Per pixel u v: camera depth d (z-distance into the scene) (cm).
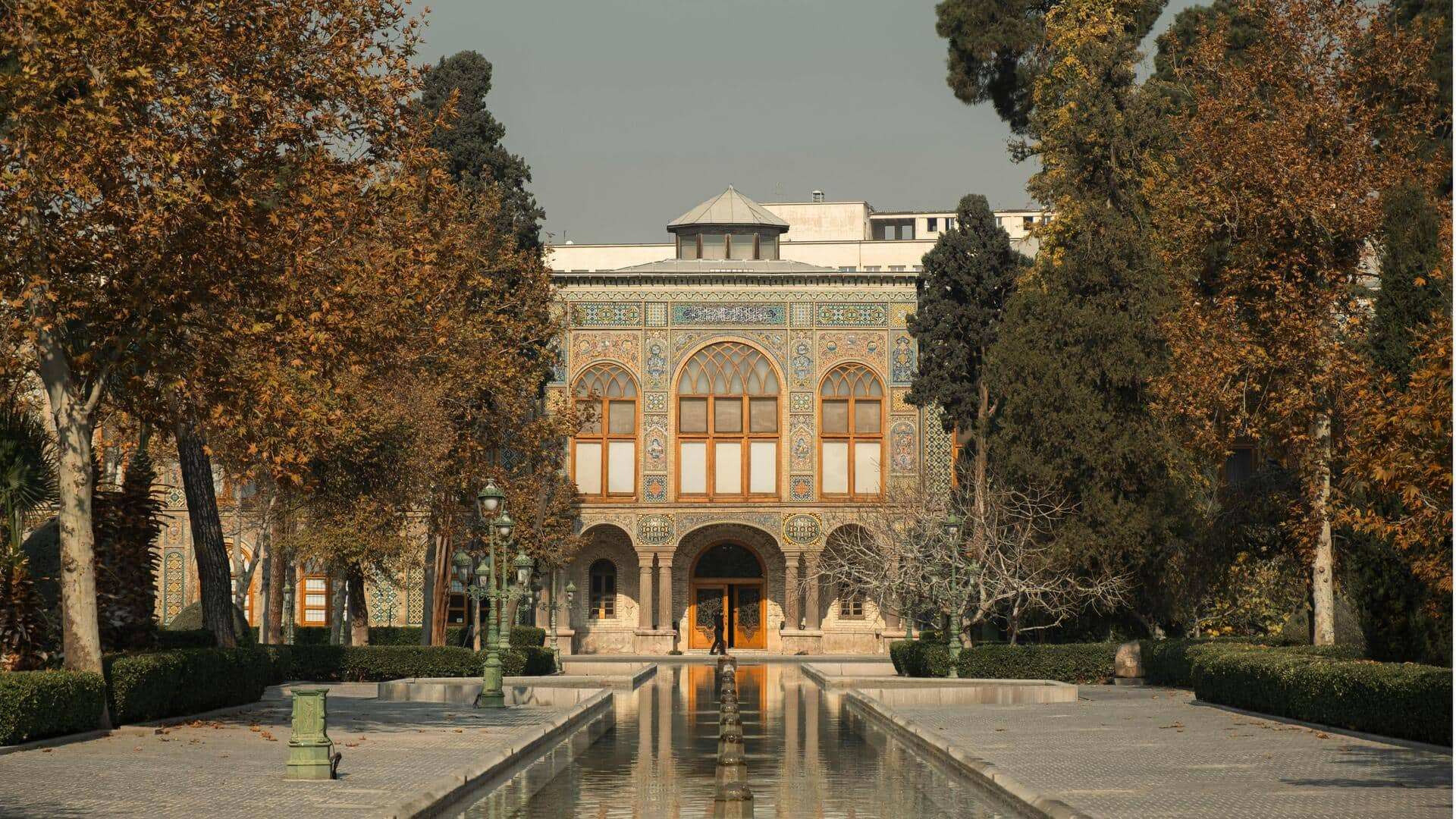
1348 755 2002
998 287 5162
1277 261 3262
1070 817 1404
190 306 2242
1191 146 3488
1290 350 3148
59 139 1984
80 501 2266
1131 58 4675
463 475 4731
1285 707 2650
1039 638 4681
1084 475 4297
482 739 2277
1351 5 3366
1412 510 1969
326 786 1647
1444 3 4775
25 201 2067
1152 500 4247
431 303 2638
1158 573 4303
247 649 2995
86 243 2128
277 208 2233
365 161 2353
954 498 5206
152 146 2039
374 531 4309
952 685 3541
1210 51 3559
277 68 2219
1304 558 3350
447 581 5019
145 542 2867
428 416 4203
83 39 2019
